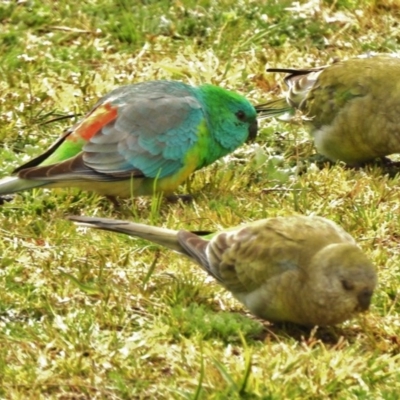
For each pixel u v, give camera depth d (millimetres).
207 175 13047
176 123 12383
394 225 12070
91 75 15242
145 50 15930
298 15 16688
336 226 10125
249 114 12836
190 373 9492
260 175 13211
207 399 9039
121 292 10641
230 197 12664
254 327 10094
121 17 16547
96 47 15953
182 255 11141
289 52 15914
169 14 16672
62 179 11953
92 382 9391
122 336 10086
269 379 9203
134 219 12180
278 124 14445
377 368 9453
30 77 14992
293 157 13898
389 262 11312
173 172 12422
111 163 12148
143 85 12719
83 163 12070
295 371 9344
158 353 9758
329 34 16531
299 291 9703
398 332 10070
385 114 13430
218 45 16062
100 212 12453
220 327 10047
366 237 11836
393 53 16203
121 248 11445
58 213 12328
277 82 15430
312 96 13898
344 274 9531
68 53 15812
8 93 14422
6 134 13844
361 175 13258
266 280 9852
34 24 16547
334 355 9469
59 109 14422
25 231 11898
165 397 9172
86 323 10156
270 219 10195
